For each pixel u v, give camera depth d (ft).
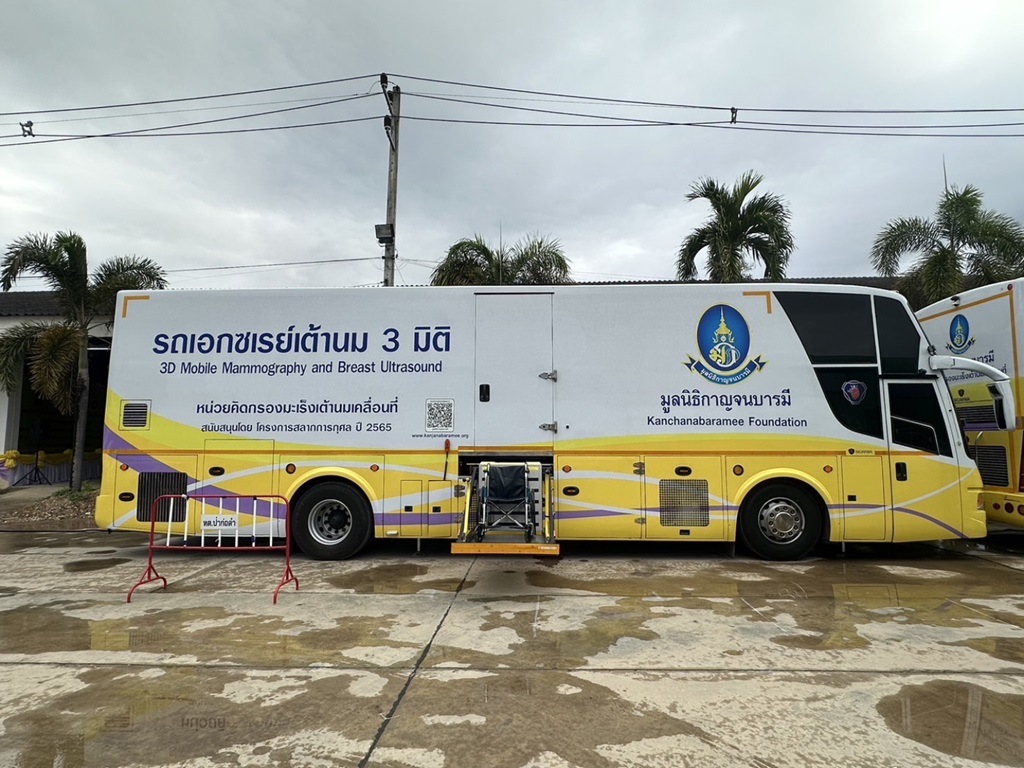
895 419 25.63
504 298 26.25
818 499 25.76
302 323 26.50
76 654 15.61
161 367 26.55
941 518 25.27
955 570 24.61
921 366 25.75
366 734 11.55
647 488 25.50
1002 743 11.19
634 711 12.42
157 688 13.58
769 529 25.70
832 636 16.76
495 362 26.04
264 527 25.99
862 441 25.49
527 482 24.29
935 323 32.71
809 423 25.54
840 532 25.29
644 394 25.73
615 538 25.49
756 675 14.19
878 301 25.99
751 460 25.52
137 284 45.16
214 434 26.20
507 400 25.89
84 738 11.44
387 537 25.76
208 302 26.73
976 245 42.75
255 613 18.98
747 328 25.90
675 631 17.17
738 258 41.83
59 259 42.45
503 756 10.78
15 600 20.58
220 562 26.21
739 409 25.63
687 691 13.34
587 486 25.53
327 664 14.89
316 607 19.58
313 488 26.14
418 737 11.43
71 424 63.05
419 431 25.90
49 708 12.66
